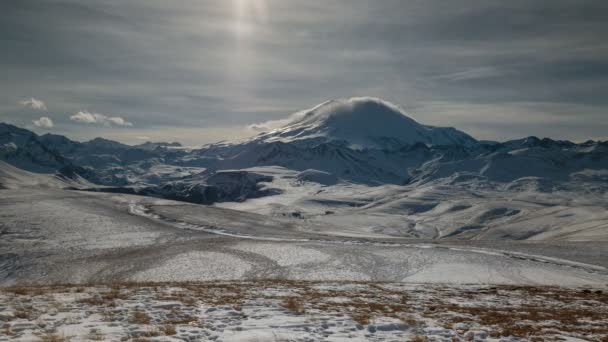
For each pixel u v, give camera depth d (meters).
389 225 178.75
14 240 53.59
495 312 21.11
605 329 18.03
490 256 48.69
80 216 66.88
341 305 20.98
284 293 25.02
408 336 14.77
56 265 44.03
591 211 144.88
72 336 12.32
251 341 12.73
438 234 167.88
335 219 184.25
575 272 42.66
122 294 21.73
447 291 29.88
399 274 41.16
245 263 44.12
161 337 12.60
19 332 12.69
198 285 28.78
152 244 53.66
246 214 90.00
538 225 133.25
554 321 19.53
